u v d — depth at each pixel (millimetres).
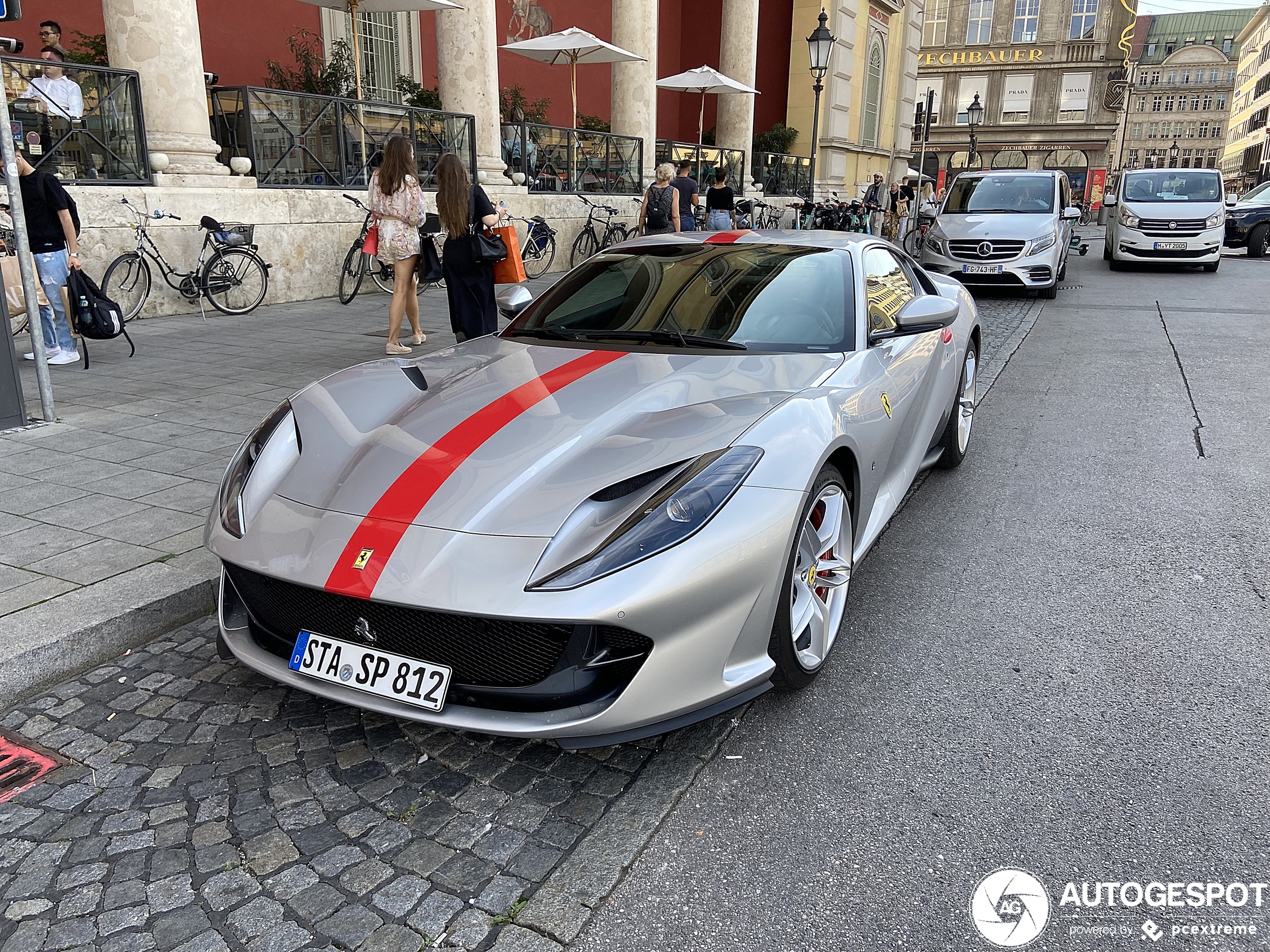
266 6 13445
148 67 9242
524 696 2262
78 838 2209
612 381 2979
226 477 2865
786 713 2730
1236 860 2117
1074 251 22266
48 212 6715
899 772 2451
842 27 25078
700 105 25312
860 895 2016
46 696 2857
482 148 13414
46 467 4648
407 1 11898
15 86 8141
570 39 14586
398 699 2297
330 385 3225
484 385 3035
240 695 2852
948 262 12711
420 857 2131
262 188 10438
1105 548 3994
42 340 5328
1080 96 61094
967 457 5375
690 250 4043
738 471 2410
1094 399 6805
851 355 3312
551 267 14836
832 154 26234
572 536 2229
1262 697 2811
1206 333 9719
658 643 2209
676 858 2129
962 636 3211
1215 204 16156
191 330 8719
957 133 64375
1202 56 106875
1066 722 2682
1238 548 3979
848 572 2949
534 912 1966
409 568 2221
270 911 1969
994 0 61406
